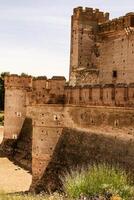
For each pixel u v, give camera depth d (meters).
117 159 40.69
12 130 74.56
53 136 49.78
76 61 71.88
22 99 74.31
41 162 50.03
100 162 42.50
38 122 50.47
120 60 64.75
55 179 47.31
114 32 66.19
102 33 69.44
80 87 47.53
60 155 48.66
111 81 66.69
